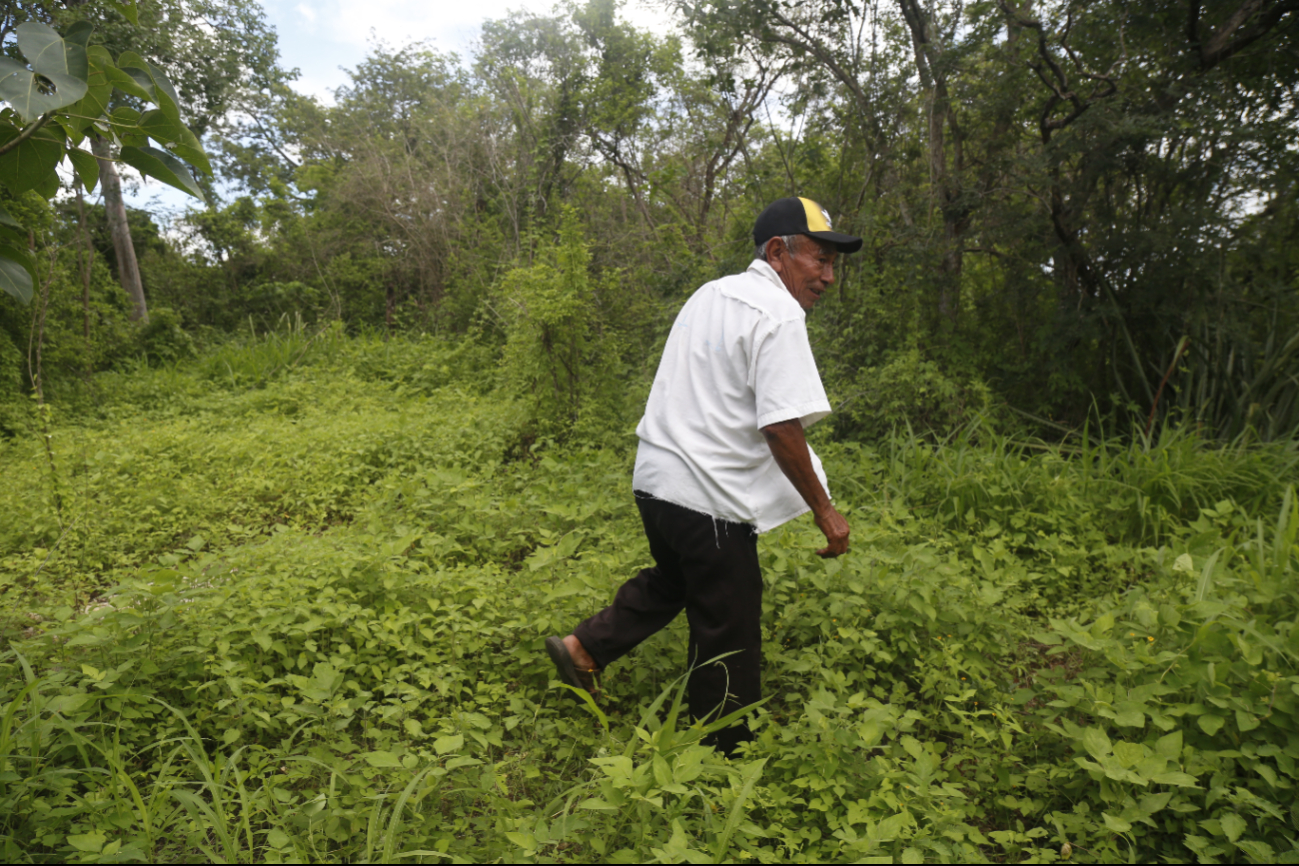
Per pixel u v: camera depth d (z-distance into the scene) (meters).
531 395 6.66
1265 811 2.03
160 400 9.70
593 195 12.77
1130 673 2.43
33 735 2.08
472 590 3.21
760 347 2.22
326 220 17.94
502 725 2.59
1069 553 3.84
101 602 3.60
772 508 2.37
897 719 2.42
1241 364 5.62
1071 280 6.25
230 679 2.40
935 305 6.46
